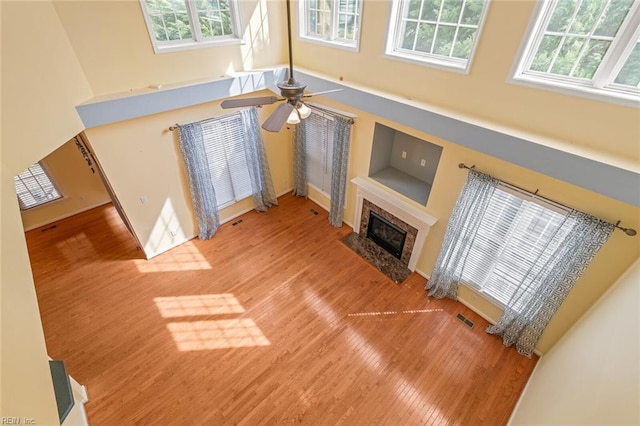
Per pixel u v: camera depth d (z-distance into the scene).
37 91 2.85
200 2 4.19
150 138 4.50
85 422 3.29
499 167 3.42
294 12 4.79
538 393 3.20
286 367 3.84
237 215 6.41
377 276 5.10
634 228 2.70
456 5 3.08
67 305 4.55
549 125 2.79
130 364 3.84
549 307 3.47
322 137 5.78
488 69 2.98
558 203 3.08
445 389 3.65
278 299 4.71
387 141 4.98
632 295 2.38
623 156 2.48
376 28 3.74
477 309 4.48
